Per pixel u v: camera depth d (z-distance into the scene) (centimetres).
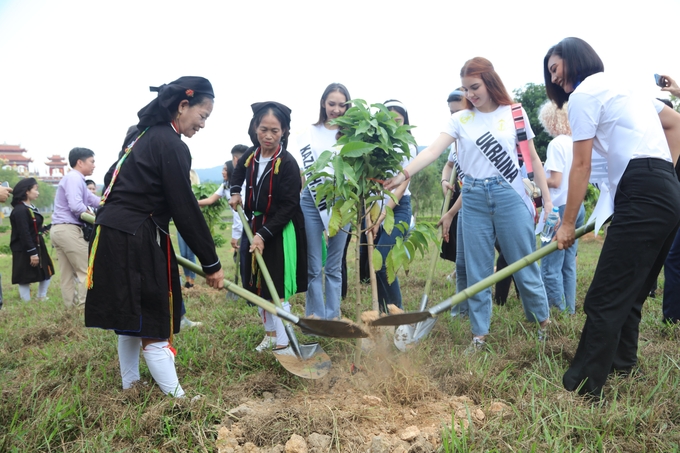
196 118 298
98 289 270
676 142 309
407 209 475
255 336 420
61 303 655
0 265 1457
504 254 382
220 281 297
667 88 357
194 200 283
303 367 321
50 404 276
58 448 244
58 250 614
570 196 288
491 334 397
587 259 929
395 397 286
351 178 290
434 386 298
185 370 345
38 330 462
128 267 270
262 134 360
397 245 322
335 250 427
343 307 528
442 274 773
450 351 361
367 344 331
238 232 572
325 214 404
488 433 236
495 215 372
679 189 276
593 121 278
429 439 241
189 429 251
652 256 275
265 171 371
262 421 255
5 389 298
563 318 421
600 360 280
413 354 334
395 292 489
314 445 236
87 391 296
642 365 320
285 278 367
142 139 285
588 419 248
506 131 363
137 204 275
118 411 274
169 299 285
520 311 479
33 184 711
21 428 253
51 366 354
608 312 278
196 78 294
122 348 310
